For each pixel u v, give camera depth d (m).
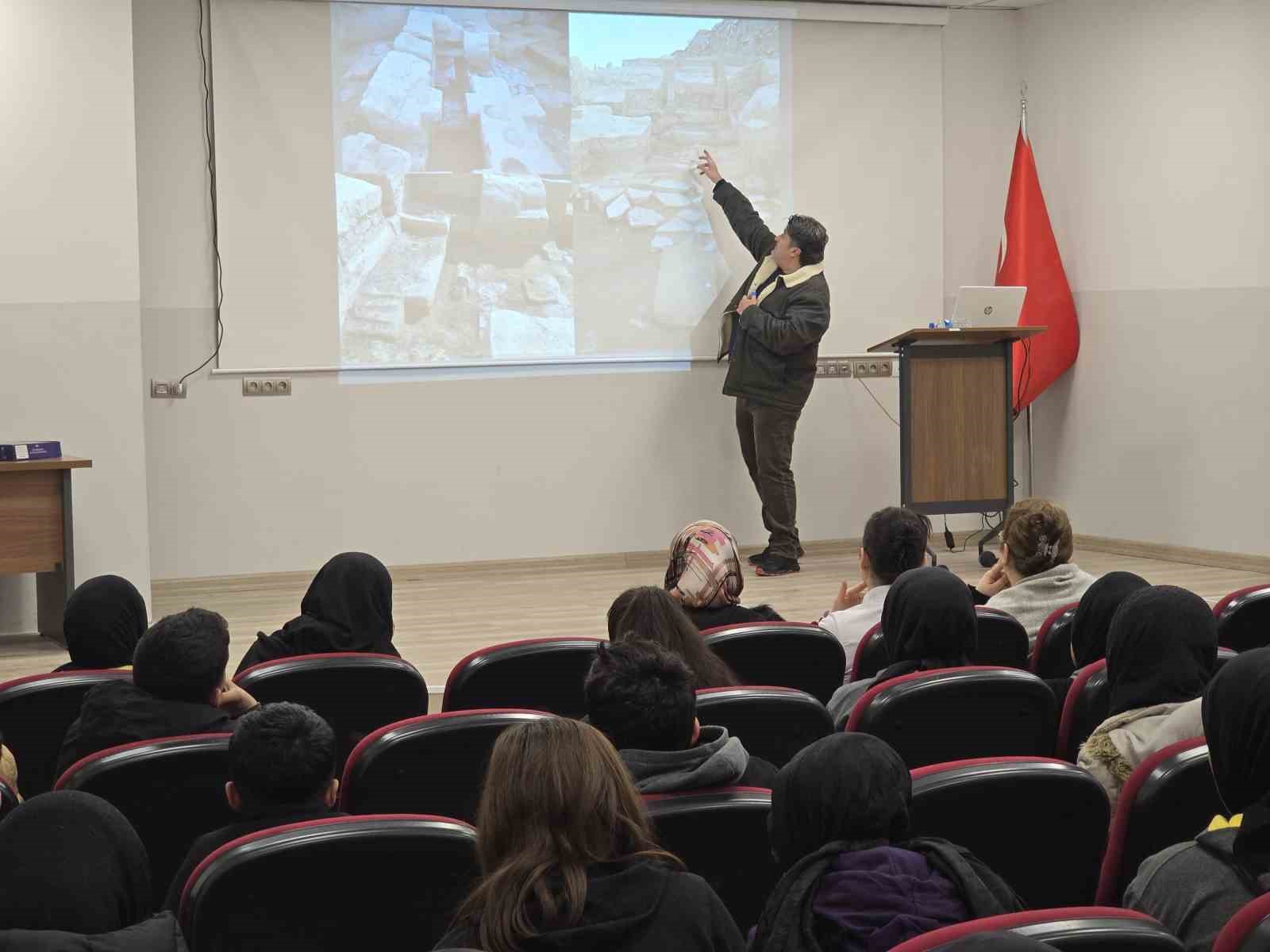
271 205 6.77
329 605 3.31
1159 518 7.27
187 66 6.61
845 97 7.57
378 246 6.94
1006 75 7.89
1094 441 7.62
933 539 7.83
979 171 7.88
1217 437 6.93
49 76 5.75
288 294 6.83
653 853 1.33
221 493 6.81
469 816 2.14
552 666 2.77
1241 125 6.70
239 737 1.78
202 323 6.72
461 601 6.39
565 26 7.14
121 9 5.81
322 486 6.95
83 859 1.38
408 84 6.93
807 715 2.30
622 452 7.38
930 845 1.45
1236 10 6.70
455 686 2.74
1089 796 1.83
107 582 3.24
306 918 1.58
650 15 7.25
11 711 2.69
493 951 1.23
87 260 5.84
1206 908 1.43
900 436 6.80
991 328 6.51
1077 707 2.49
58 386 5.85
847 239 7.63
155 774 2.06
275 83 6.72
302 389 6.89
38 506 5.47
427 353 7.06
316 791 1.80
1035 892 1.90
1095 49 7.42
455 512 7.15
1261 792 1.47
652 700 1.79
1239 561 6.85
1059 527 3.49
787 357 6.87
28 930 1.29
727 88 7.39
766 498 6.97
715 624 3.23
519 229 7.15
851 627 3.31
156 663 2.41
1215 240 6.86
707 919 1.30
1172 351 7.12
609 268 7.29
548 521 7.29
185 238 6.67
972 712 2.30
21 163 5.74
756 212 7.15
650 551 7.45
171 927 1.31
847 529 7.75
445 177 7.02
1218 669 2.28
